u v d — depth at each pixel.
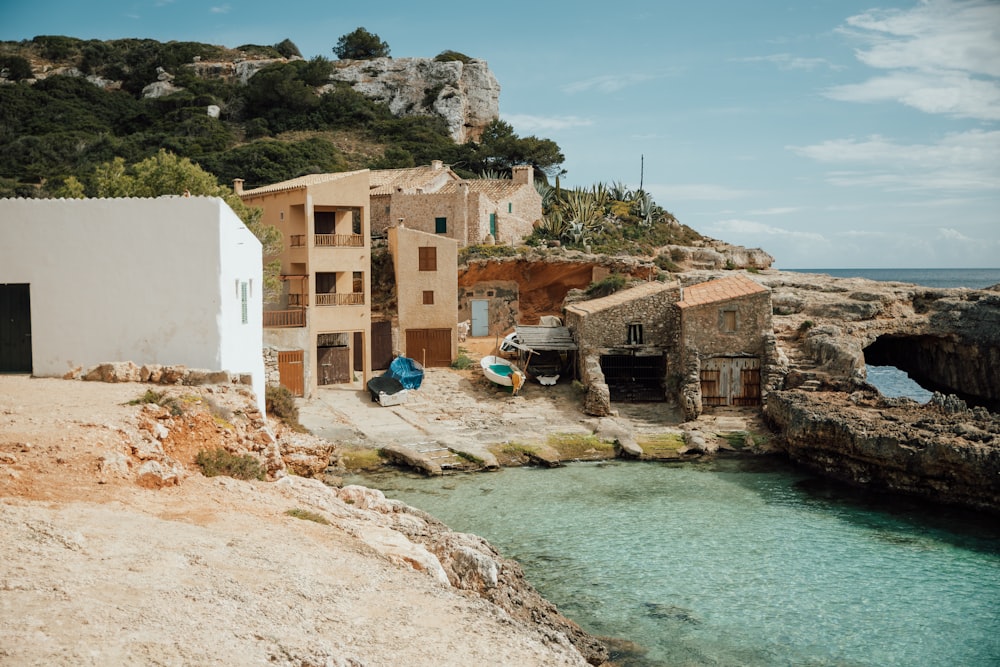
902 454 32.88
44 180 79.25
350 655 11.12
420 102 120.50
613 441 40.12
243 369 27.62
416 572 15.42
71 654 9.23
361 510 20.41
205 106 106.69
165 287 24.34
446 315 52.03
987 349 49.28
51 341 24.72
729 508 31.38
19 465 15.20
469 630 12.99
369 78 121.00
